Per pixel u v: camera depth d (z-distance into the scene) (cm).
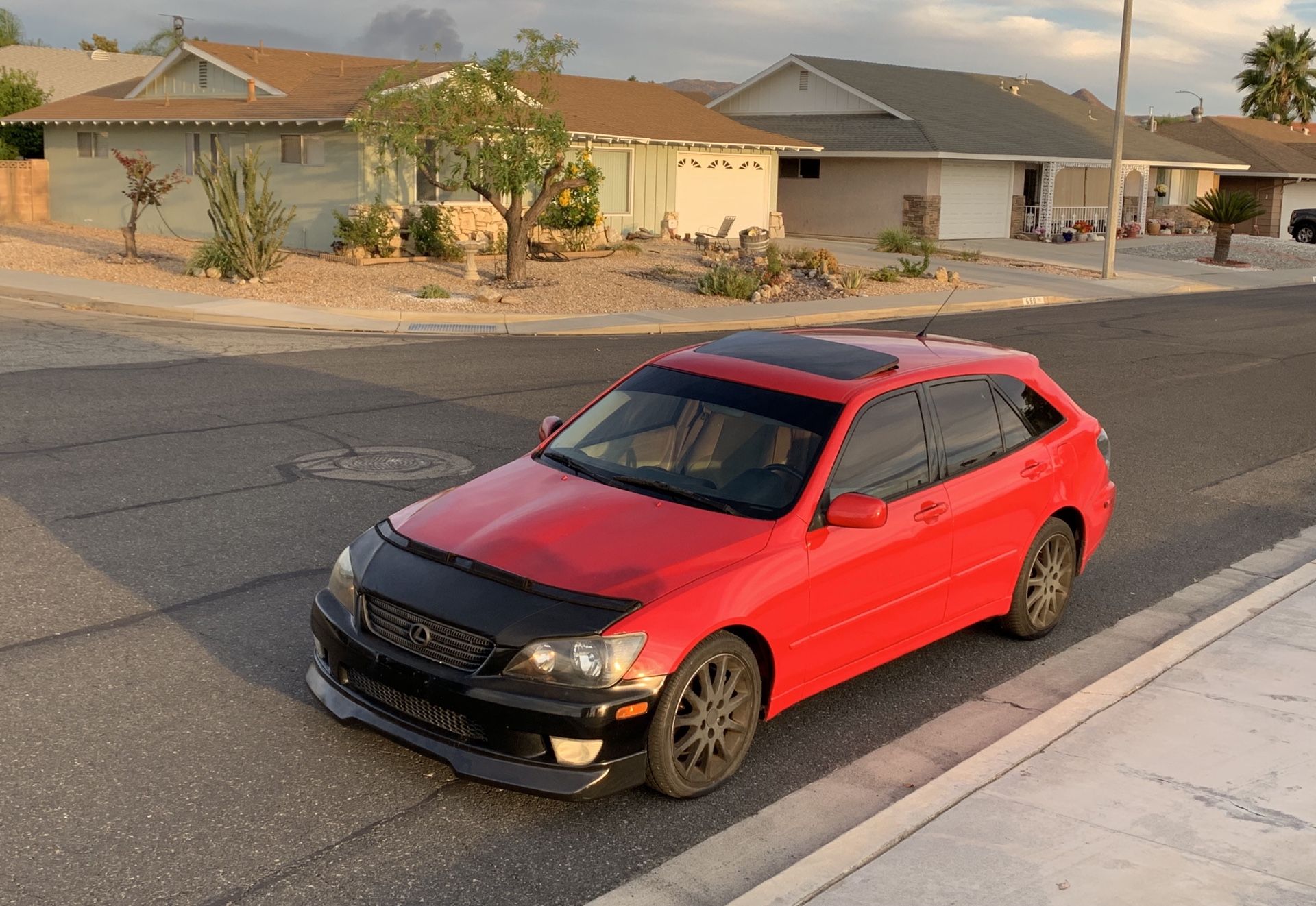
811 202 4297
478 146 2388
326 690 526
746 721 517
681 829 484
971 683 646
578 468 587
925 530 591
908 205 4031
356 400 1273
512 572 495
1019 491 655
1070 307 2670
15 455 986
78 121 3222
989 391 662
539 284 2425
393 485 943
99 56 4941
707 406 598
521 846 464
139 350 1531
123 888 420
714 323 2136
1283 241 5091
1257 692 605
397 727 492
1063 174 4928
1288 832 470
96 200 3394
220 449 1036
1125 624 739
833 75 4372
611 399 633
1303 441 1294
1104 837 464
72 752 513
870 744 569
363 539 552
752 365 621
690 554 507
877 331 730
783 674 532
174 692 575
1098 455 730
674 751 488
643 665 469
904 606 592
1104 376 1672
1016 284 3055
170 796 483
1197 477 1120
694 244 3381
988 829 468
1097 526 734
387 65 3350
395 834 466
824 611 541
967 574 631
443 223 2711
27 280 2198
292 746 530
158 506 866
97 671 593
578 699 461
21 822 457
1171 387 1598
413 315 2022
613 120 3266
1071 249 4106
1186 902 421
